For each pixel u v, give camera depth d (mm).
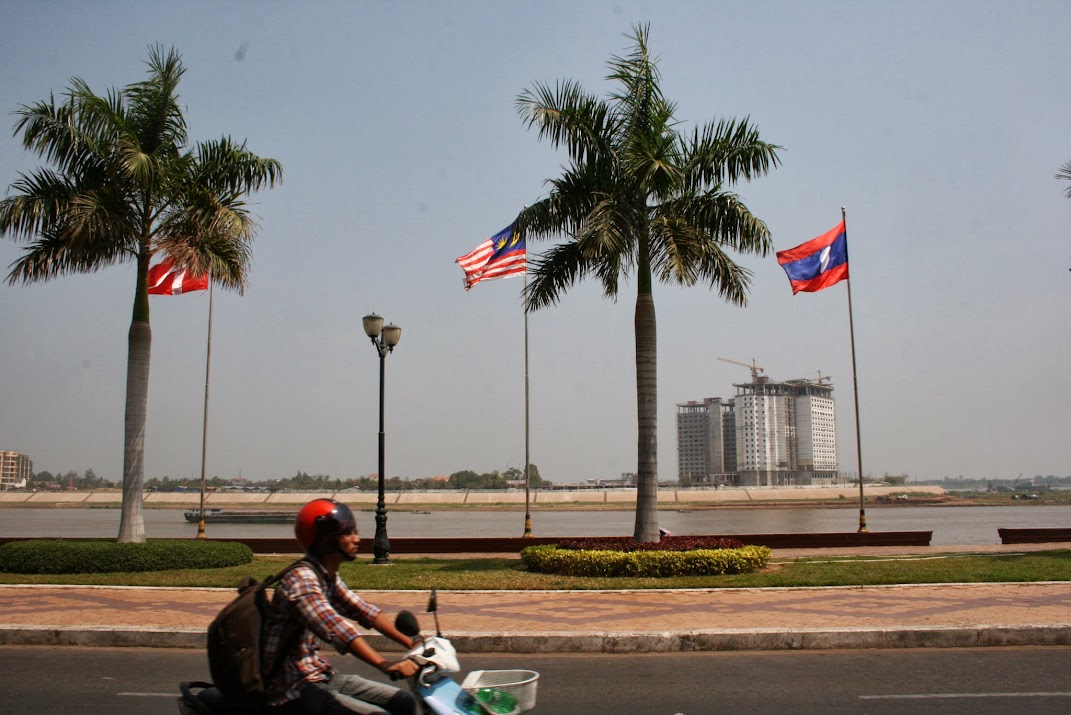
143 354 21375
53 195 20359
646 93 19891
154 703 8414
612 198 19094
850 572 17703
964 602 13625
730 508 155875
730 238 20141
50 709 8180
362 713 4613
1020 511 141000
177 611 13477
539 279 21188
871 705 8148
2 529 69688
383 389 23516
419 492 161500
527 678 5406
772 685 9023
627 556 17781
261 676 4535
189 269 21453
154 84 21375
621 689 8914
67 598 15102
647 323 19891
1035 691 8617
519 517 117625
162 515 122125
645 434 19781
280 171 22391
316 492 165625
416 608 13625
